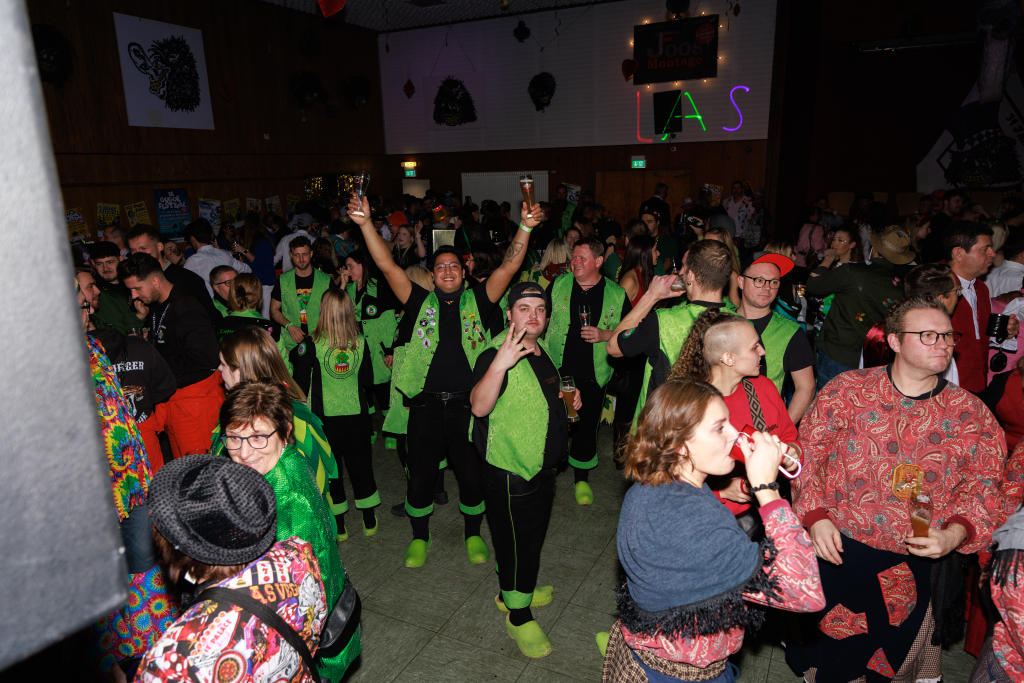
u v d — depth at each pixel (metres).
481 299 3.51
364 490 3.78
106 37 9.63
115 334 3.03
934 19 10.65
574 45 13.18
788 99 11.75
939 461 2.08
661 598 1.55
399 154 15.63
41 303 0.33
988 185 11.44
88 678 1.76
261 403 1.87
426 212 11.09
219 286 4.47
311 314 4.75
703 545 1.50
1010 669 1.65
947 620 2.20
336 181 14.32
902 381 2.12
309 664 1.37
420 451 3.49
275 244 9.93
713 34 11.86
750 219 11.08
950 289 2.93
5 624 0.33
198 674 1.17
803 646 2.38
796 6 11.34
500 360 2.52
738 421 2.23
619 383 4.44
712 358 2.18
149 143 10.41
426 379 3.45
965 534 2.01
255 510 1.25
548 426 2.75
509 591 2.88
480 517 3.65
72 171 9.37
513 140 14.26
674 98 12.48
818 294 3.91
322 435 2.45
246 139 12.16
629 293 4.51
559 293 4.10
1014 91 10.95
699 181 12.66
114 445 2.07
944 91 11.59
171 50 10.59
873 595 2.19
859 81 12.20
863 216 10.64
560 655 2.87
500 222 8.49
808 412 2.29
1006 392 2.63
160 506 1.22
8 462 0.32
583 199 13.51
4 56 0.30
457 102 14.59
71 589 0.36
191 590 1.37
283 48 12.75
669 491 1.61
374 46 15.11
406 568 3.54
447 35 14.38
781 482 2.38
